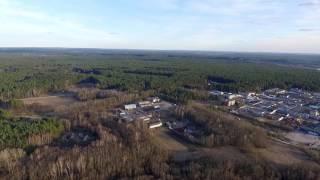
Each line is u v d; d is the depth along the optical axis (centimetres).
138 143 11156
